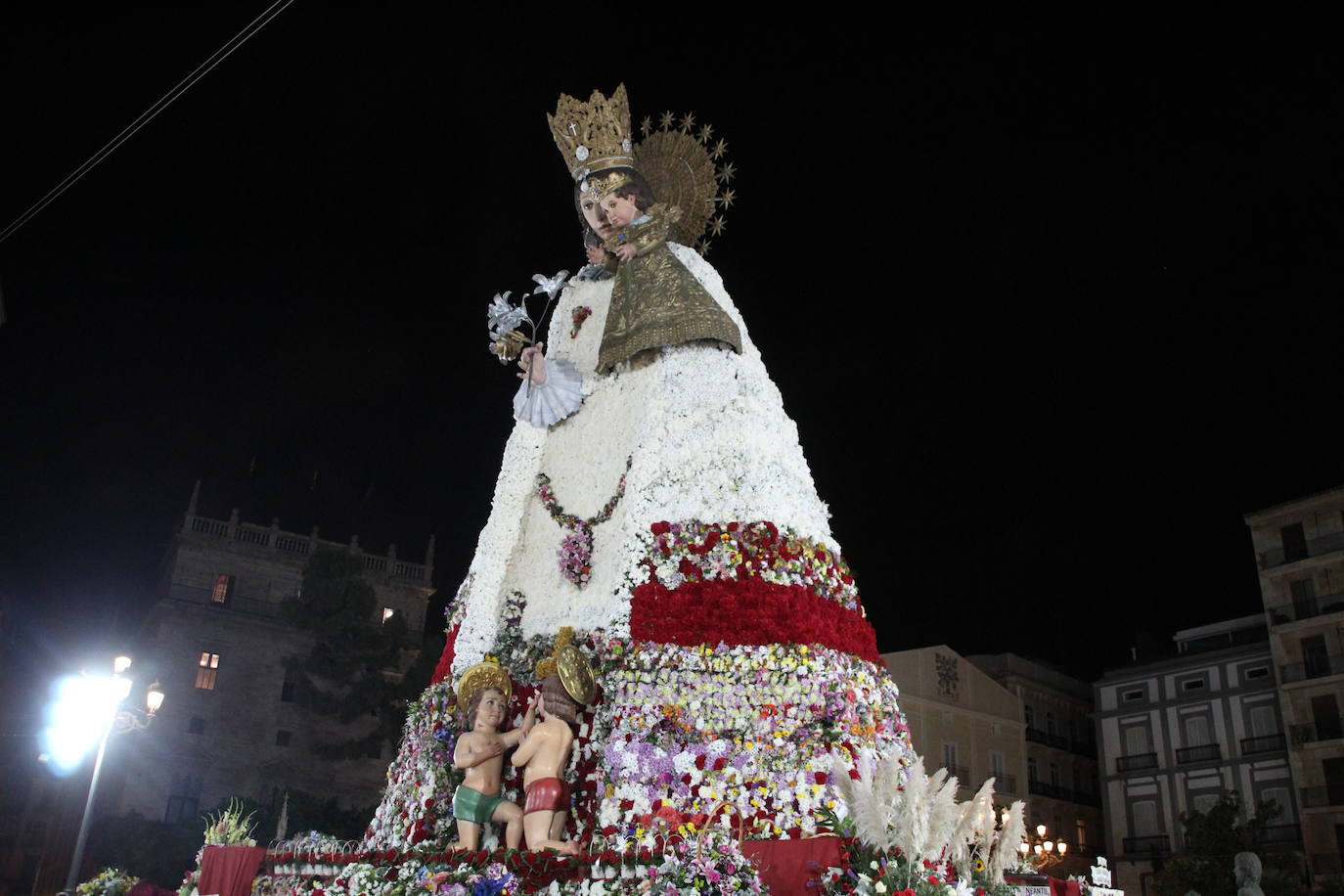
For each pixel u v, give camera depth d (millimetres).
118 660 18266
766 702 8727
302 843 10414
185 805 35469
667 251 11414
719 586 9266
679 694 8805
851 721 8867
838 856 7070
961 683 35812
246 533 40312
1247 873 11469
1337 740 33719
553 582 10922
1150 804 38531
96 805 36750
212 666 37562
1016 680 39719
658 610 9227
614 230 11820
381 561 42125
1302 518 37500
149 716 19844
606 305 12273
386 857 8797
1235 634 40375
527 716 9352
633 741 8586
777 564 9453
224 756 36500
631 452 10602
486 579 11266
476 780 9031
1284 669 35969
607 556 10383
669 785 8367
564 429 11750
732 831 8086
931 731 33969
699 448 10180
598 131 11945
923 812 7051
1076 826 39281
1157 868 37469
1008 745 36438
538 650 10266
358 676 37594
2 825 38844
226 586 39250
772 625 9039
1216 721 37812
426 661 36281
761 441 10305
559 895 7512
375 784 38062
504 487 11773
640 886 7074
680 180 12555
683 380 10562
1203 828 32812
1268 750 36094
